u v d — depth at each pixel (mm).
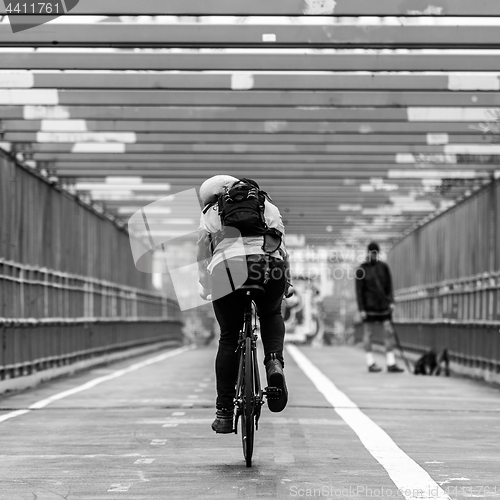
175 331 88625
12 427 21766
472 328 40406
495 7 21797
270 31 23422
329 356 60000
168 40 23453
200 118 32281
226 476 15281
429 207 50094
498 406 27062
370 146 37219
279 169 41000
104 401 27984
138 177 41625
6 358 31359
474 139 35156
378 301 44094
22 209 35469
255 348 16578
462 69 26250
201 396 29484
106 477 15273
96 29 23516
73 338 42719
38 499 13602
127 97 30203
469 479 15078
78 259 45750
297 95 30359
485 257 40375
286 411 24969
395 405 26891
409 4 22000
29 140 33781
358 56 26328
